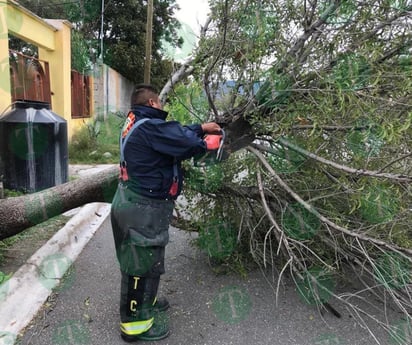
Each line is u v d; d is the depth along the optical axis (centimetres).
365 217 262
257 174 275
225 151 256
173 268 337
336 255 275
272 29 248
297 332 251
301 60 235
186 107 298
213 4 263
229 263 326
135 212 225
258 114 247
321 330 254
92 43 1591
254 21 247
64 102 893
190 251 371
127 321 237
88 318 261
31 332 245
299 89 227
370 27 223
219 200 311
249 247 325
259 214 309
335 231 266
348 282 305
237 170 300
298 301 287
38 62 810
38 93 816
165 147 217
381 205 243
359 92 217
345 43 225
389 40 223
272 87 234
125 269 233
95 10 1664
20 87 745
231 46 263
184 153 218
